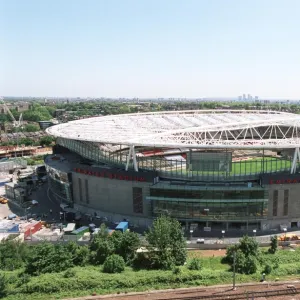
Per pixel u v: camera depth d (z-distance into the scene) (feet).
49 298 211.82
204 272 233.76
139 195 341.82
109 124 449.06
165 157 399.85
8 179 569.64
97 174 358.43
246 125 408.87
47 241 281.95
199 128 376.68
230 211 327.67
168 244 251.60
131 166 363.56
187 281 226.38
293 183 324.19
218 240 304.30
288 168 351.46
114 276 229.04
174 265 247.09
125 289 219.41
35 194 469.16
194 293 213.25
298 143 319.06
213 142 323.57
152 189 334.85
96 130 395.55
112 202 356.59
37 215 384.68
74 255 258.57
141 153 424.46
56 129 422.82
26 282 226.79
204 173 338.54
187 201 329.11
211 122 436.76
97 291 217.56
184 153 433.89
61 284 220.84
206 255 273.13
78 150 448.24
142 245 264.72
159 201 336.49
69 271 235.40
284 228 323.98
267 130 491.72
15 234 311.47
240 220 328.49
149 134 357.41
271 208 327.67
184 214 334.03
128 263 253.85
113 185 352.28
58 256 249.14
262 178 320.91
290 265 244.42
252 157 427.33
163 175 350.43
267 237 307.58
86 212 379.96
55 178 421.18
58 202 432.66
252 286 219.61
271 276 231.30
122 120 503.61
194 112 618.44
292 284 221.05
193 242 296.71
